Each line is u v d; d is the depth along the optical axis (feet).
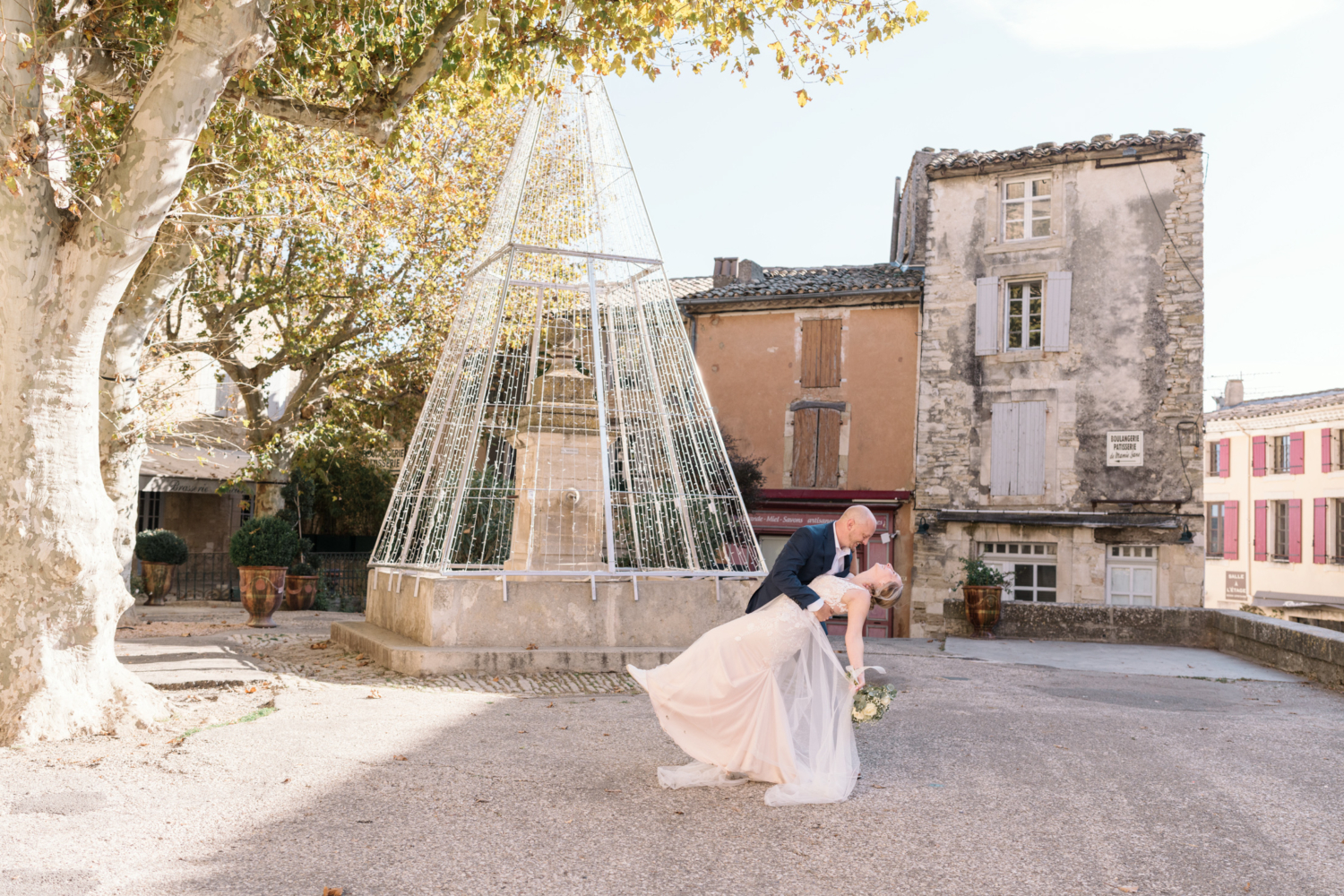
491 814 13.25
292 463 68.39
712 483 39.50
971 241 70.03
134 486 34.30
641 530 38.22
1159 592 63.62
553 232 32.60
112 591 18.76
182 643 31.68
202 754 16.24
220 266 52.60
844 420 72.69
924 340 70.38
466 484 29.22
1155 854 12.01
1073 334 66.80
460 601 27.32
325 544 78.79
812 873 11.14
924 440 69.62
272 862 11.22
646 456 37.70
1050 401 67.00
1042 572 66.49
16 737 17.03
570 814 13.33
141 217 17.94
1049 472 66.64
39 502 17.52
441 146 49.06
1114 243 66.44
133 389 33.53
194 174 31.04
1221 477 124.88
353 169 38.37
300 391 56.90
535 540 30.83
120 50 25.20
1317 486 110.32
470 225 50.70
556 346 35.32
